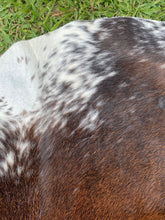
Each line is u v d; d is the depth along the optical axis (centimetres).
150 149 129
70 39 146
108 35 146
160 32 148
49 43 149
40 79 146
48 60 146
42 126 139
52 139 136
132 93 134
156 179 128
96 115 134
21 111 142
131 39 144
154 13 190
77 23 149
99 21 149
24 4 190
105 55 142
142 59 140
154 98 132
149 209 130
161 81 134
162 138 129
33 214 134
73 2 189
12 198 136
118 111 133
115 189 130
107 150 131
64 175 133
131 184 129
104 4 189
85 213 132
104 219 132
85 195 132
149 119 130
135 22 149
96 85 137
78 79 140
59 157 135
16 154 138
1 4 188
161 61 138
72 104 137
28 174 136
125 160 130
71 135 135
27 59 151
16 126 141
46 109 140
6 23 189
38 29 189
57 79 142
